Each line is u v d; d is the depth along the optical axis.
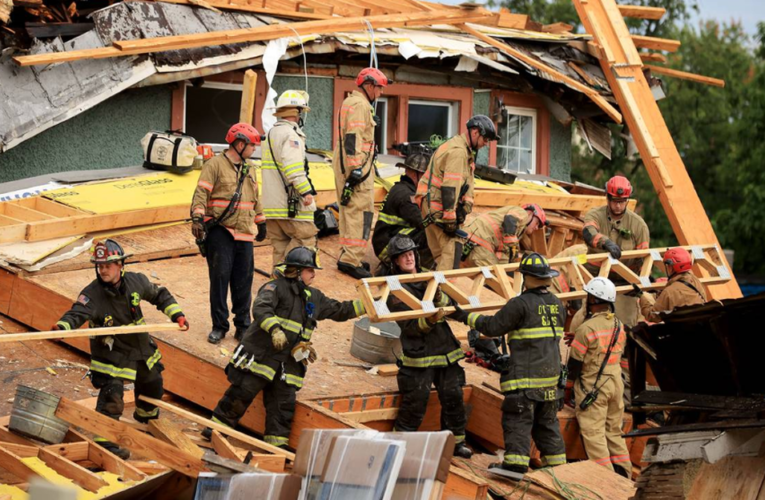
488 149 27.39
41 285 16.91
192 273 18.78
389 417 15.04
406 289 14.77
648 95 27.08
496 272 15.66
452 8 25.52
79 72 20.53
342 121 19.06
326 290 18.73
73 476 11.75
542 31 29.42
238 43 22.50
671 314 10.76
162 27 21.66
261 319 13.21
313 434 10.54
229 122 24.17
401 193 19.39
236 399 13.52
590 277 16.80
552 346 13.90
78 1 22.95
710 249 18.11
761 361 10.36
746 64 52.66
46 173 21.41
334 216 21.62
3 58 19.91
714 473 10.23
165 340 15.51
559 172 29.06
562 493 13.34
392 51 24.30
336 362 16.03
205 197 15.47
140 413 13.48
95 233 18.98
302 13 24.27
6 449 12.08
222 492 10.56
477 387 15.66
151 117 22.77
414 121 26.72
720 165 50.72
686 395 10.85
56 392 14.96
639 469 17.08
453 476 12.70
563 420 15.83
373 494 9.46
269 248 20.72
